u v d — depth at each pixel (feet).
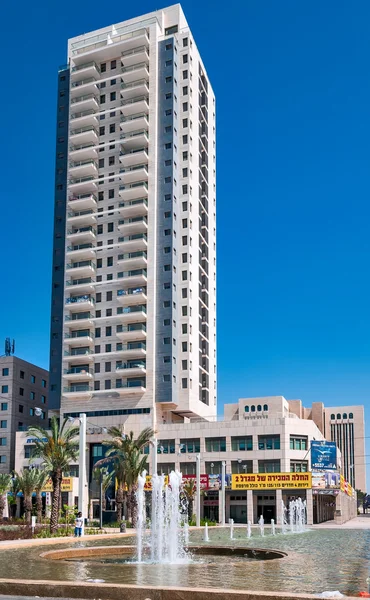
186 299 370.32
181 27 410.52
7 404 381.19
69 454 191.52
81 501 171.01
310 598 53.42
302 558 110.42
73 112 403.34
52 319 379.35
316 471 318.45
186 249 377.71
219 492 304.09
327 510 359.25
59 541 149.48
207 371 393.09
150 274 364.99
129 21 410.31
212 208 431.43
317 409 554.05
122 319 364.38
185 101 397.39
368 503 598.75
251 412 376.89
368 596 61.00
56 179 400.67
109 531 199.82
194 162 401.70
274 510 316.60
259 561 104.06
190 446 339.98
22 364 396.16
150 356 354.54
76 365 369.91
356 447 614.34
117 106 396.98
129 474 247.29
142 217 375.25
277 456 323.57
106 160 392.88
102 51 401.29
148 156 383.04
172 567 94.63
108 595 60.23
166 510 196.65
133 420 347.36
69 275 381.40
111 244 376.27
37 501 243.81
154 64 394.32
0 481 284.82
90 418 355.36
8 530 182.80
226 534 209.97
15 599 59.93
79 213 390.21
